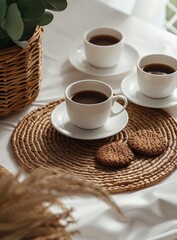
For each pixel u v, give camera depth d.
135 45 1.36
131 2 1.64
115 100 1.11
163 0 1.67
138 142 1.04
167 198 0.94
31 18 1.04
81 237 0.90
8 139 1.08
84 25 1.44
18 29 1.01
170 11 1.95
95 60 1.25
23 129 1.09
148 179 0.98
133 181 0.98
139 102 1.16
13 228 0.70
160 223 0.93
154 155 1.03
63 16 1.47
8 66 1.05
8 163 1.03
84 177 0.99
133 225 0.93
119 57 1.26
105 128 1.09
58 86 1.23
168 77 1.14
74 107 1.05
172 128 1.10
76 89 1.11
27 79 1.10
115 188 0.96
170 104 1.16
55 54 1.33
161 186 0.97
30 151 1.04
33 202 0.69
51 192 0.69
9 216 0.70
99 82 1.11
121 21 1.45
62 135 1.09
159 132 1.09
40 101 1.18
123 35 1.28
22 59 1.06
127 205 0.92
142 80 1.15
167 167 1.01
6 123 1.12
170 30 1.91
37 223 0.71
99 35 1.30
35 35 1.09
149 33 1.40
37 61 1.11
